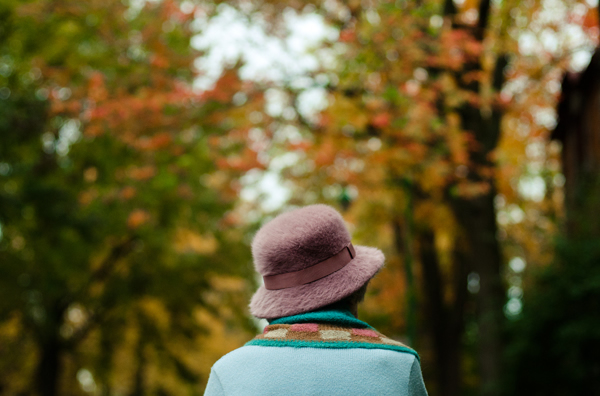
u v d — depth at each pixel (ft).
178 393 72.90
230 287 62.69
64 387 66.54
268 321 5.89
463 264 54.70
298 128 35.12
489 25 39.83
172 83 33.30
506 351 34.19
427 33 32.81
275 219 5.95
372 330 5.65
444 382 54.60
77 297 53.52
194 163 40.86
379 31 30.78
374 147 34.53
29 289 46.42
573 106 54.29
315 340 5.32
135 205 43.16
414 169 33.88
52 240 42.60
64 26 40.98
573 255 31.89
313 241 5.60
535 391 33.86
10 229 41.65
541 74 43.45
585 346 31.22
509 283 40.04
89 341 61.11
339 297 5.55
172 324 59.82
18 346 57.67
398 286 57.11
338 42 33.04
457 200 40.45
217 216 50.24
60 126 43.73
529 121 49.21
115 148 43.75
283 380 5.13
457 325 54.90
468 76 34.83
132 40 36.09
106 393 71.10
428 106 32.22
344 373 5.13
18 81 42.55
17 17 41.11
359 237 53.47
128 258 54.44
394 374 5.19
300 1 34.04
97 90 33.27
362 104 32.99
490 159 38.17
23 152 42.34
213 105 34.27
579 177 50.75
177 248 54.65
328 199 40.65
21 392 63.21
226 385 5.32
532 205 57.31
